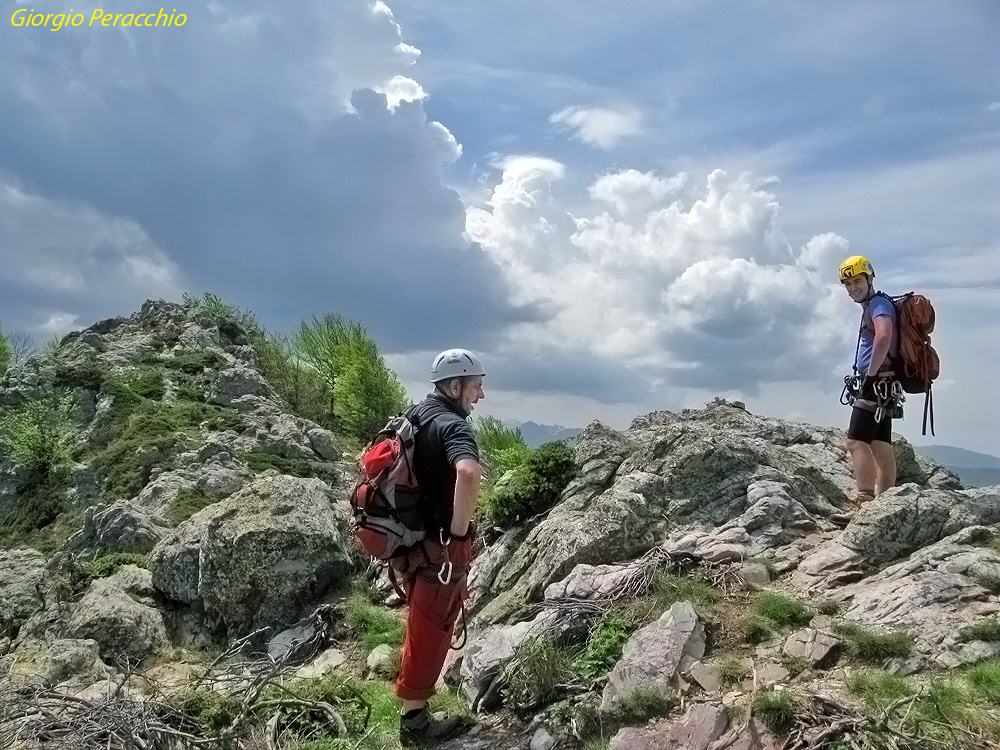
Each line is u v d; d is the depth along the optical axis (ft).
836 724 13.55
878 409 22.59
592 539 22.29
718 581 19.44
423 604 17.02
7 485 40.52
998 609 16.60
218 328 55.67
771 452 26.00
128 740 15.62
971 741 13.06
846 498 25.49
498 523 27.86
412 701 17.44
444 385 17.63
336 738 17.63
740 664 16.21
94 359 49.26
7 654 26.07
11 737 16.15
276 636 25.46
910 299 22.66
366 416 49.88
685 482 24.64
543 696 17.46
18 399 45.11
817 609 17.89
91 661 23.25
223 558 26.27
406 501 16.83
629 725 15.44
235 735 17.17
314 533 26.73
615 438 28.68
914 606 17.07
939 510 20.52
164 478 35.86
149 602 27.12
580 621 19.01
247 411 44.86
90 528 31.94
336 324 55.36
